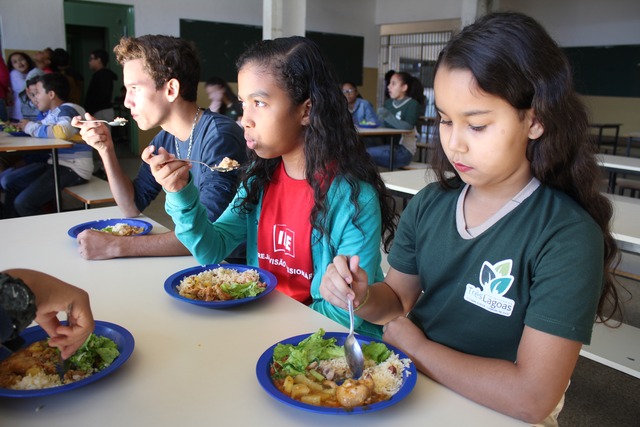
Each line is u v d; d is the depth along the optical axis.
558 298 0.88
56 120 4.16
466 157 0.89
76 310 0.82
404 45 11.96
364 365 0.91
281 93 1.30
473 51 0.84
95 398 0.84
